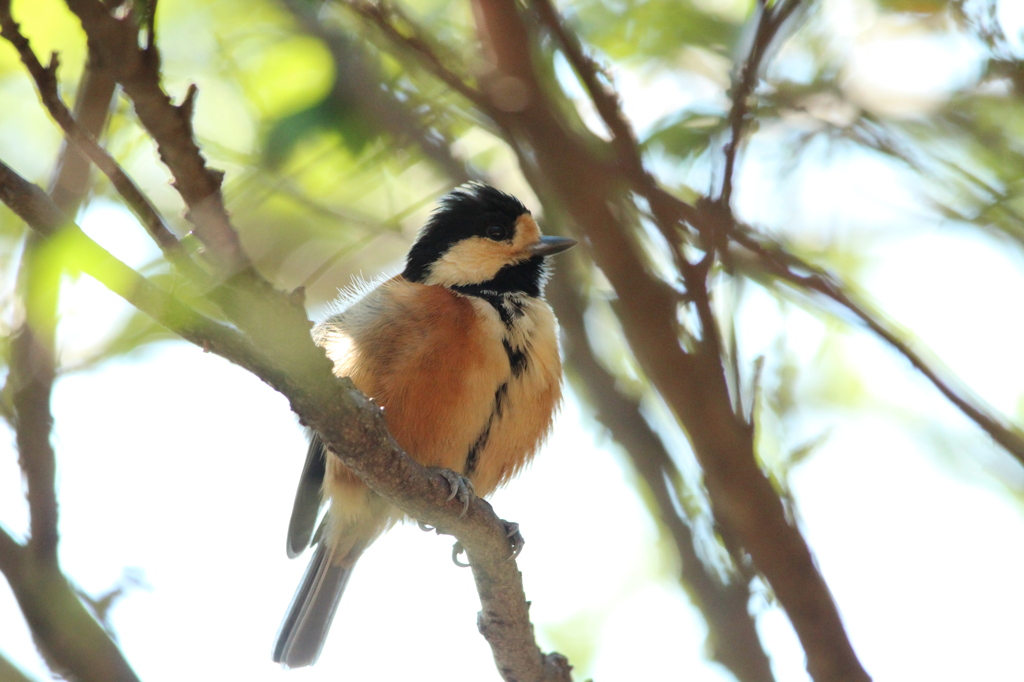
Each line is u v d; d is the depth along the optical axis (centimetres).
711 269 873
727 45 1086
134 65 470
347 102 965
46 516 757
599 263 822
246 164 981
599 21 1113
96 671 749
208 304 589
